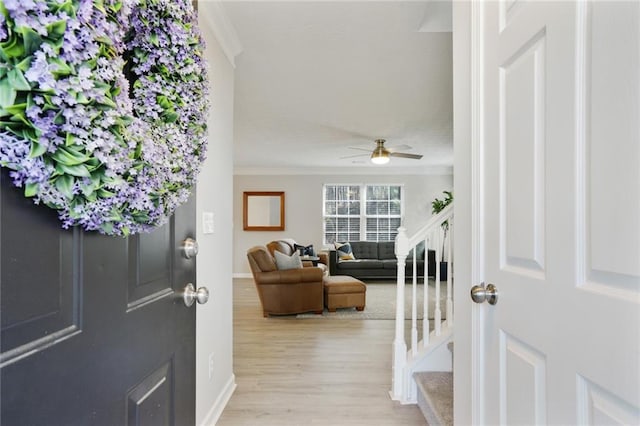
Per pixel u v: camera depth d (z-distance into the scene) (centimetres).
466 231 121
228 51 223
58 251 59
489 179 106
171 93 79
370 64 262
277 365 280
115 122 57
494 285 103
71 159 52
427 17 200
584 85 68
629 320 57
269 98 333
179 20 79
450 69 269
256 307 484
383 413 207
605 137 63
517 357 91
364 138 489
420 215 776
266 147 551
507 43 97
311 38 224
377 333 365
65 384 59
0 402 48
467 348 120
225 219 222
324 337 352
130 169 64
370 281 696
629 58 58
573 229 71
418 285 652
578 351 69
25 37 44
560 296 74
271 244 633
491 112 105
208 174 192
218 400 207
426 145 532
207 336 190
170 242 100
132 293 81
